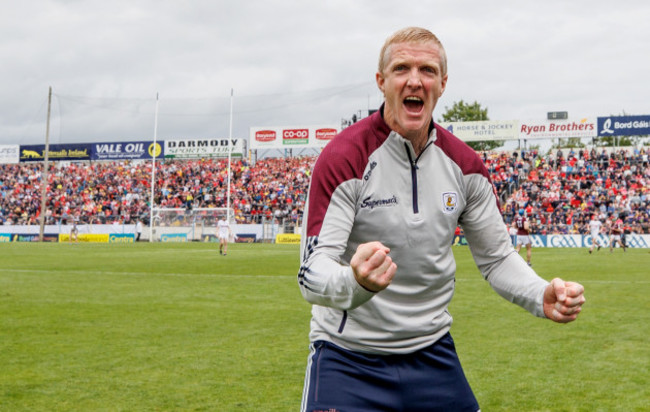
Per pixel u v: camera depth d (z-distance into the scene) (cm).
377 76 245
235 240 4109
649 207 3609
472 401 261
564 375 519
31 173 5316
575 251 2755
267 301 1009
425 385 251
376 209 238
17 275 1492
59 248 3030
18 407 435
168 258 2188
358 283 191
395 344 248
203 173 4991
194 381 504
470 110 7175
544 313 243
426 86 227
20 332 722
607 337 679
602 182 3856
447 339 262
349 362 246
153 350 621
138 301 1007
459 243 3528
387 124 238
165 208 4562
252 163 5019
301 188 4584
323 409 237
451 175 249
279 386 489
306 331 730
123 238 4341
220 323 789
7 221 4681
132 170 5184
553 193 3794
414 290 250
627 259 2089
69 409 431
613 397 457
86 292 1135
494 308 905
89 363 565
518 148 4334
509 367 547
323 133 4900
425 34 229
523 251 2794
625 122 4094
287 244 3709
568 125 4188
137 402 447
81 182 5109
